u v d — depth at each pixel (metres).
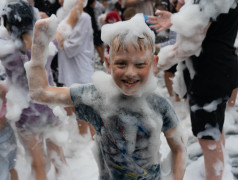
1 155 2.22
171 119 1.59
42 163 2.42
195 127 2.37
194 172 2.72
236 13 2.19
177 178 1.67
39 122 2.30
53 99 1.54
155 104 1.54
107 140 1.59
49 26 1.40
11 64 2.14
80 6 2.84
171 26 2.17
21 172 2.54
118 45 1.38
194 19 2.06
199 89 2.25
